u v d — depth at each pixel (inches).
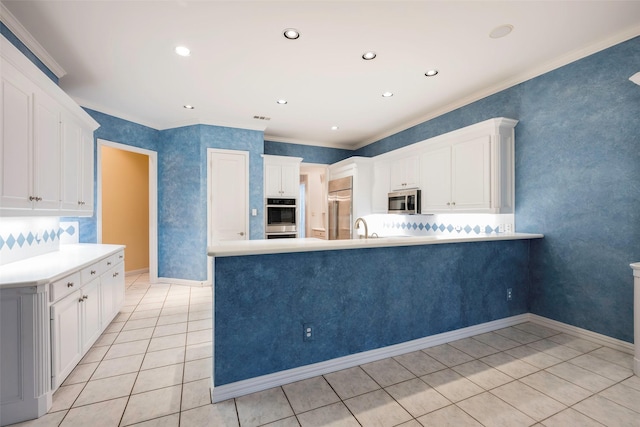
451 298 108.1
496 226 137.7
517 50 105.7
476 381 81.6
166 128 190.5
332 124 192.1
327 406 71.4
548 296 119.6
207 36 96.3
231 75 123.2
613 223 100.1
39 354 67.5
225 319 74.6
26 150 79.7
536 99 120.6
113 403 72.2
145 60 110.8
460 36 97.1
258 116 176.1
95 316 100.9
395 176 182.7
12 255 93.0
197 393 76.4
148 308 143.5
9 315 65.3
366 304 92.9
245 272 76.7
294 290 82.7
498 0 80.6
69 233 146.4
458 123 155.0
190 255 186.2
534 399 73.6
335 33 95.1
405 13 85.6
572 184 110.3
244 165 192.7
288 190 206.7
